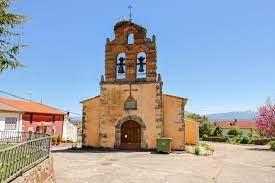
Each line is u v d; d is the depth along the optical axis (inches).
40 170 392.5
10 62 429.7
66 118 1646.2
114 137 1019.9
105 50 1070.4
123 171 601.6
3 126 1075.9
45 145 455.8
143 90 1016.2
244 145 1670.8
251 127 3235.7
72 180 508.1
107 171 598.5
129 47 1048.8
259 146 1546.5
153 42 1031.0
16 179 310.3
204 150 1026.1
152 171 606.5
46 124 1362.0
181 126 995.9
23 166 347.9
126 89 1030.4
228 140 1975.9
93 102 1087.6
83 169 616.1
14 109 1125.7
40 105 1503.4
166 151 913.5
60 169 609.9
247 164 762.2
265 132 1606.8
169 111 1013.2
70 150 992.9
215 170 636.7
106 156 831.1
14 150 324.2
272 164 773.3
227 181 526.3
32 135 684.7
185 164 706.8
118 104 1030.4
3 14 423.2
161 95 1000.2
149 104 1003.3
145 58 1033.5
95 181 505.7
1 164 294.2
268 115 1588.3
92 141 1063.6
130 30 1056.8
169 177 549.6
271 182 523.2
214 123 2605.8
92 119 1078.4
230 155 989.2
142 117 1002.1
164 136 1002.1
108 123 1030.4
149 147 981.2
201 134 2345.0
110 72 1051.9
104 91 1047.6
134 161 740.0
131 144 1007.0
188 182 511.2
